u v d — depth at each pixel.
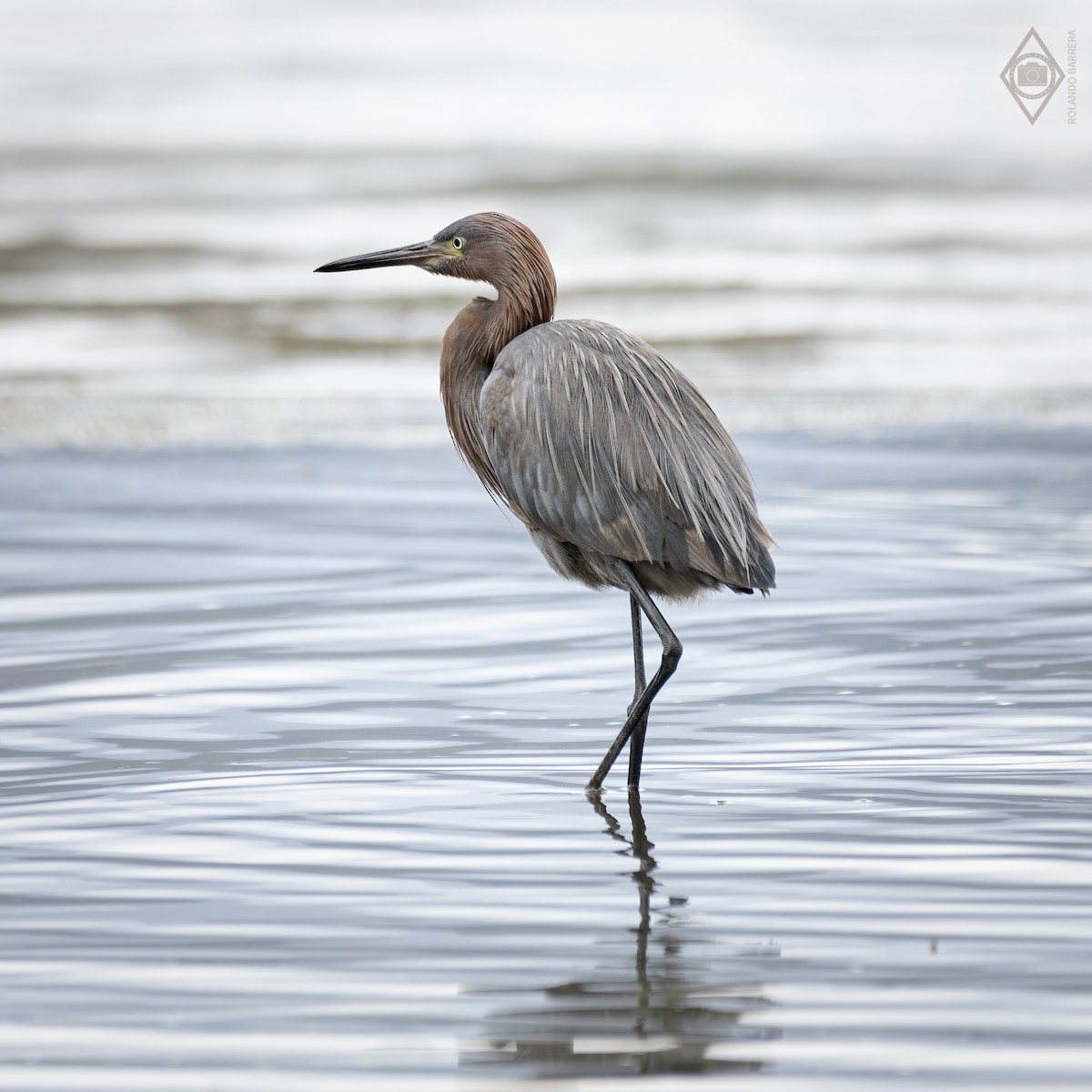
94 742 9.94
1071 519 16.00
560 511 9.54
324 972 6.84
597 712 10.65
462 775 9.41
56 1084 5.92
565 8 65.00
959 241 35.03
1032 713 10.41
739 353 26.22
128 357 26.16
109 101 47.97
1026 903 7.48
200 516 16.28
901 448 19.55
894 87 51.94
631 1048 6.18
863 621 12.66
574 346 9.69
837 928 7.24
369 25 60.50
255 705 10.68
